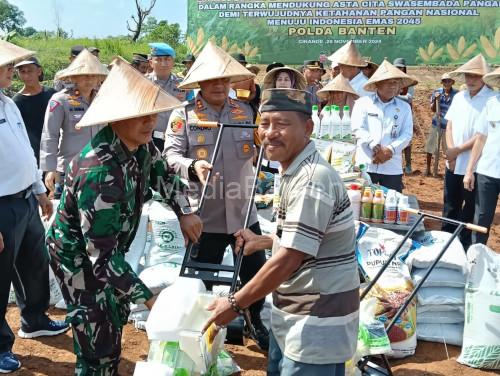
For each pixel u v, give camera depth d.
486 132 5.77
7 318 4.79
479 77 6.07
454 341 4.40
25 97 6.79
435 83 13.48
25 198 3.86
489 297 4.05
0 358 3.91
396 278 4.27
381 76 5.90
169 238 4.86
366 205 4.85
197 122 3.77
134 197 2.88
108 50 28.56
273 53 13.56
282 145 2.43
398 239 4.44
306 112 2.43
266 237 3.20
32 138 6.78
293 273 2.50
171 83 7.50
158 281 4.44
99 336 2.96
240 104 4.07
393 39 13.26
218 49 3.88
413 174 11.69
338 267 2.46
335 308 2.44
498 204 9.41
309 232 2.32
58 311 4.92
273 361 2.85
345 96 6.65
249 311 4.20
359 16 13.23
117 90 2.72
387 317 4.12
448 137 6.40
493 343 4.03
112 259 2.73
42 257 4.20
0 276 3.78
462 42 13.04
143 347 4.30
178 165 3.82
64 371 3.98
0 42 3.49
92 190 2.66
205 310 2.79
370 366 3.61
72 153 5.53
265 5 13.37
